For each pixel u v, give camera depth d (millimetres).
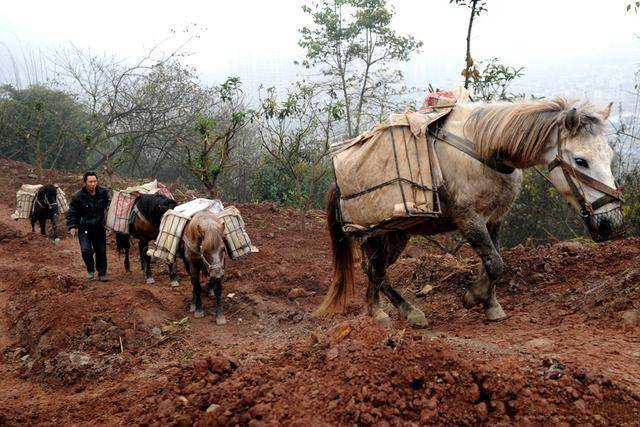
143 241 9109
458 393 3582
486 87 9453
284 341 6254
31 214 13070
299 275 8383
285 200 15719
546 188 10352
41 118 22328
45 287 8633
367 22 20781
